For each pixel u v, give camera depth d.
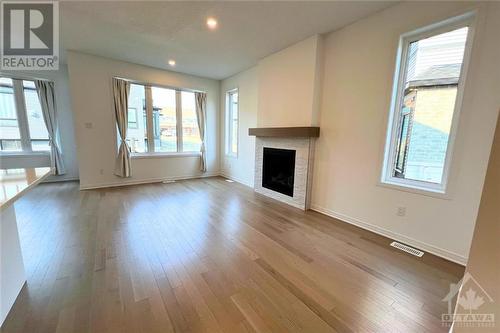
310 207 3.51
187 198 3.95
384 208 2.58
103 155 4.46
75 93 4.04
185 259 2.01
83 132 4.20
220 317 1.38
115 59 4.31
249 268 1.90
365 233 2.64
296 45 3.39
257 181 4.46
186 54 3.94
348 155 2.93
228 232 2.60
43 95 4.61
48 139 4.83
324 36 3.11
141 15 2.63
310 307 1.48
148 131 4.98
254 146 4.77
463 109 1.93
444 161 2.19
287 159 3.75
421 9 2.16
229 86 5.50
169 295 1.56
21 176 1.54
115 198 3.82
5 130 4.46
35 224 2.71
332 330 1.30
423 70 2.29
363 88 2.70
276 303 1.51
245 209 3.44
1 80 4.34
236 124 5.53
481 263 0.96
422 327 1.33
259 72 4.19
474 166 1.91
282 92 3.71
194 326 1.31
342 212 3.05
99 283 1.66
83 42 3.49
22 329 1.26
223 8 2.46
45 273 1.76
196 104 5.57
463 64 1.99
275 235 2.54
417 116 2.37
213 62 4.36
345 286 1.69
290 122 3.60
